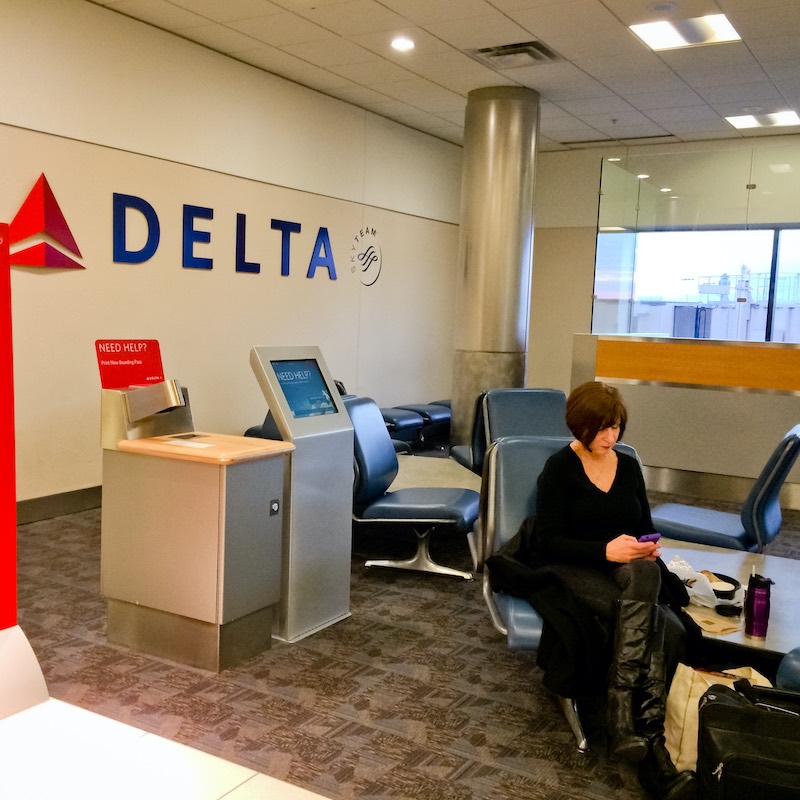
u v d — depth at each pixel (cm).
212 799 172
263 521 321
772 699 221
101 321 561
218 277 654
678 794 221
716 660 280
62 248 529
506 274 738
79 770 183
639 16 543
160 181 596
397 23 566
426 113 827
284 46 620
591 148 1002
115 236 563
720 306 629
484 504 314
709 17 543
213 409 662
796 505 626
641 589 251
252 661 325
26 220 505
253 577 320
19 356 511
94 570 433
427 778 247
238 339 680
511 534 306
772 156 594
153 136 586
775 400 598
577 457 295
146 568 321
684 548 353
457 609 396
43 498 531
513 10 538
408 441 834
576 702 274
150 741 196
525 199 738
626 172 646
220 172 647
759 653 264
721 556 343
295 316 743
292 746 262
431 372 978
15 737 197
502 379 745
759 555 346
